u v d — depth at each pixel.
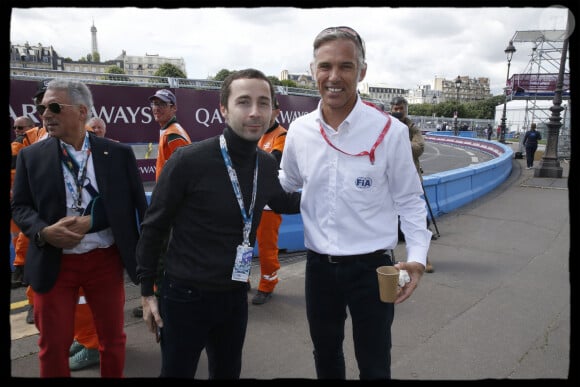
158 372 2.65
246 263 1.81
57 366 2.02
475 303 3.80
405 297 1.82
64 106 1.97
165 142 3.33
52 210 2.01
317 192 1.97
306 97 10.63
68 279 2.06
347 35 1.77
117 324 2.22
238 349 1.97
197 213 1.74
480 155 21.95
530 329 3.31
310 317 2.09
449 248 5.45
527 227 6.52
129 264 2.17
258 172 1.89
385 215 1.94
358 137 1.87
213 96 8.72
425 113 85.31
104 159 2.13
